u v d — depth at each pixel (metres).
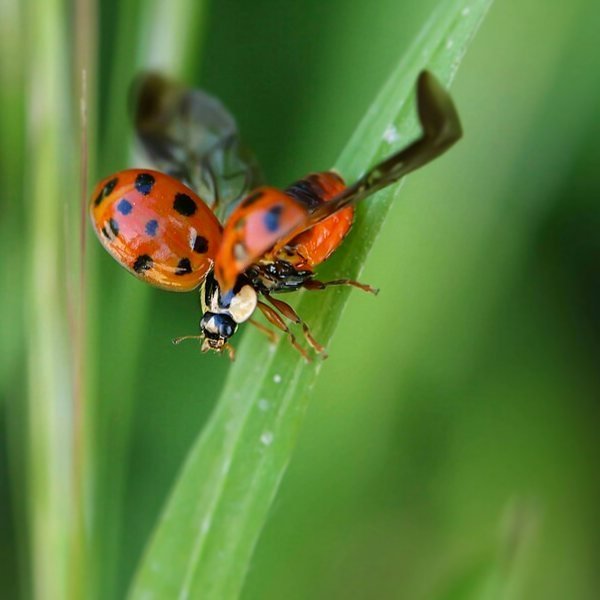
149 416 0.14
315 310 0.12
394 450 0.14
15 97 0.13
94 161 0.13
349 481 0.14
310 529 0.14
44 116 0.13
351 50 0.14
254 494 0.12
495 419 0.14
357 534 0.14
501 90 0.14
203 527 0.12
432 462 0.14
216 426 0.12
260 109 0.14
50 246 0.13
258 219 0.12
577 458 0.14
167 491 0.14
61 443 0.12
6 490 0.14
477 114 0.14
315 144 0.14
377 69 0.14
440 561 0.14
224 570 0.12
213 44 0.14
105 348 0.13
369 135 0.12
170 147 0.13
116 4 0.14
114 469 0.13
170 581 0.12
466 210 0.14
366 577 0.14
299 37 0.14
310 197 0.12
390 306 0.14
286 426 0.12
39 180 0.13
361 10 0.14
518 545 0.12
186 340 0.14
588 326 0.14
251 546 0.12
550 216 0.14
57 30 0.13
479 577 0.12
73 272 0.13
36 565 0.12
